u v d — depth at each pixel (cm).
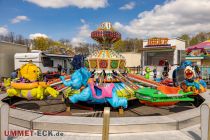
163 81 1261
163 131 646
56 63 2233
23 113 717
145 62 2434
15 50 2203
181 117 694
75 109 864
